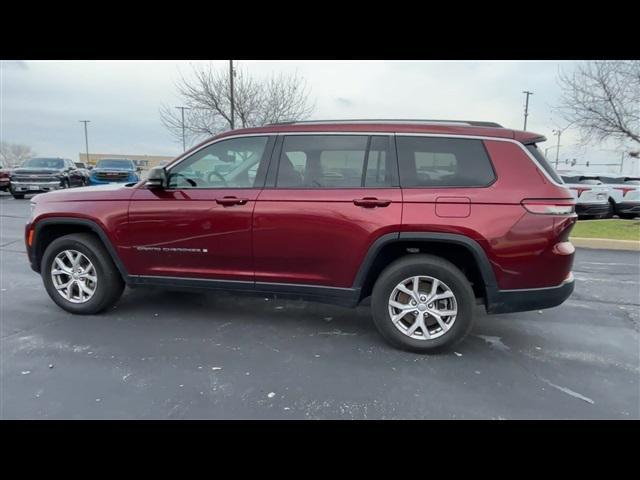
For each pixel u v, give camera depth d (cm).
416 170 333
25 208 1355
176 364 317
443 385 292
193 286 384
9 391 277
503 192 316
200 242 370
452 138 331
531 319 424
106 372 304
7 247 742
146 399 271
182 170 381
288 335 375
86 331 376
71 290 413
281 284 363
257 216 352
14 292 484
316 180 348
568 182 1479
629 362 331
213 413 258
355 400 273
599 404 271
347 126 349
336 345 355
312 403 269
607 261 705
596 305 470
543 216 312
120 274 412
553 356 340
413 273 333
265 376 302
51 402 265
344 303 354
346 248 338
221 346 350
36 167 1775
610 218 1295
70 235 408
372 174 339
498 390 287
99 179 1644
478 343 364
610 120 1015
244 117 1664
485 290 324
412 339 339
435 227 319
